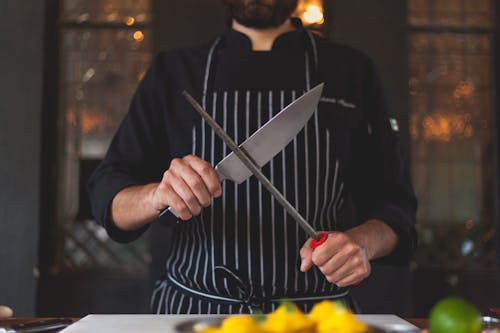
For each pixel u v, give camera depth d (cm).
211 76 163
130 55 378
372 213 162
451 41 385
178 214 130
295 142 156
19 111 362
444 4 386
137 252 372
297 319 94
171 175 129
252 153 129
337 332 93
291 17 172
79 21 378
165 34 365
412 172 379
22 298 354
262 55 163
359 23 370
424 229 378
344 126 162
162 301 156
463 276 374
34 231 358
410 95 379
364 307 354
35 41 364
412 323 132
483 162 381
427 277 374
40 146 361
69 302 365
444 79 384
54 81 374
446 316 91
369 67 173
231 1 161
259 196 151
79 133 376
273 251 150
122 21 378
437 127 382
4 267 356
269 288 149
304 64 164
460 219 379
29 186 359
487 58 385
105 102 377
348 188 168
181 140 161
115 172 157
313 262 129
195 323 106
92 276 367
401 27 370
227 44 167
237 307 147
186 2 365
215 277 148
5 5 366
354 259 129
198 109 125
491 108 382
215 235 151
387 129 169
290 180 154
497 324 118
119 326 119
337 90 164
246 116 159
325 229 156
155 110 165
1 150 360
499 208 374
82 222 373
